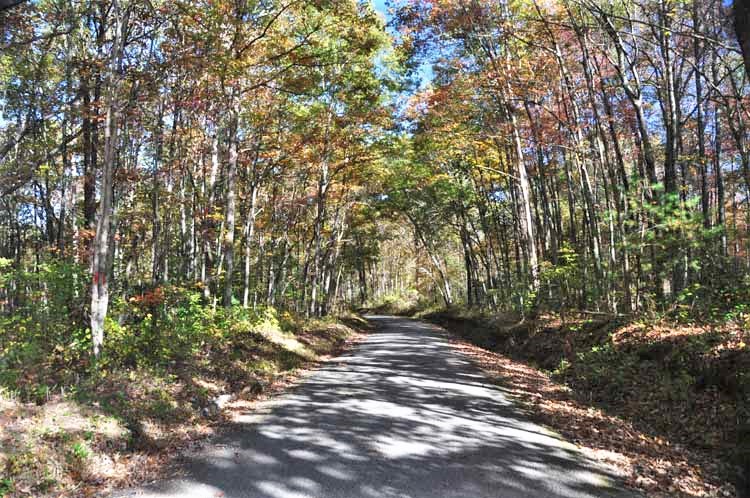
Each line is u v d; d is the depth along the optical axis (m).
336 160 23.50
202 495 4.84
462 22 16.67
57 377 7.38
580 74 17.61
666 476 5.50
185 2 10.94
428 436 6.70
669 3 12.62
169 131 16.09
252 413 8.28
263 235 27.05
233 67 12.45
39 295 9.73
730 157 20.45
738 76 17.44
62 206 16.17
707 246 10.49
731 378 7.33
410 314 50.59
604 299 15.45
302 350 15.52
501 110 20.14
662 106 13.45
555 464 5.73
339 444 6.36
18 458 4.98
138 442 6.38
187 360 10.03
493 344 19.12
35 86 12.93
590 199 16.69
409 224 44.53
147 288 16.47
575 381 10.75
